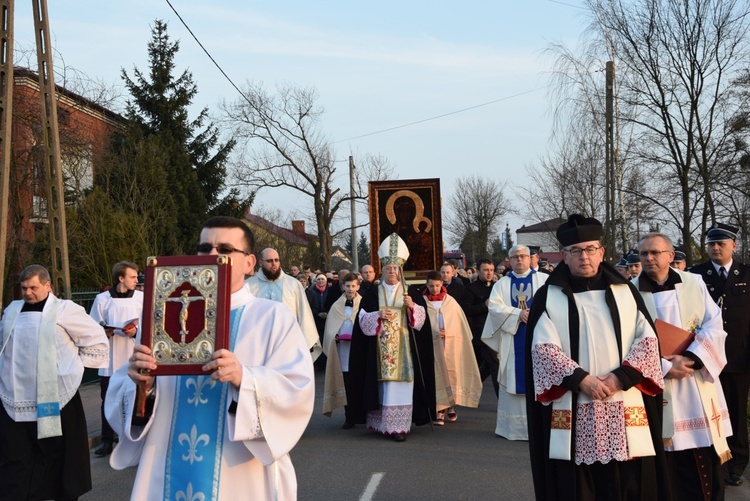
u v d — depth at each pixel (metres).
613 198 23.81
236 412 2.92
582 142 26.75
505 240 69.81
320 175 38.91
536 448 4.62
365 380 9.63
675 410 5.55
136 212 21.73
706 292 5.77
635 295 4.63
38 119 18.38
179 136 32.06
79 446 6.21
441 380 10.31
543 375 4.44
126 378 3.23
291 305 9.63
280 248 37.09
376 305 9.77
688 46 22.30
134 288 9.32
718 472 5.64
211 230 3.30
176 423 3.13
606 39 23.48
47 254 17.34
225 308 2.96
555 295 4.64
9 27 10.24
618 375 4.34
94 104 22.00
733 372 6.75
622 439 4.34
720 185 22.75
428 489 6.93
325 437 9.57
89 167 22.59
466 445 8.93
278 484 3.14
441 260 17.47
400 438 9.22
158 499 3.08
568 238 4.61
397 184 17.66
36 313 6.23
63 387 6.14
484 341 9.52
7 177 10.07
